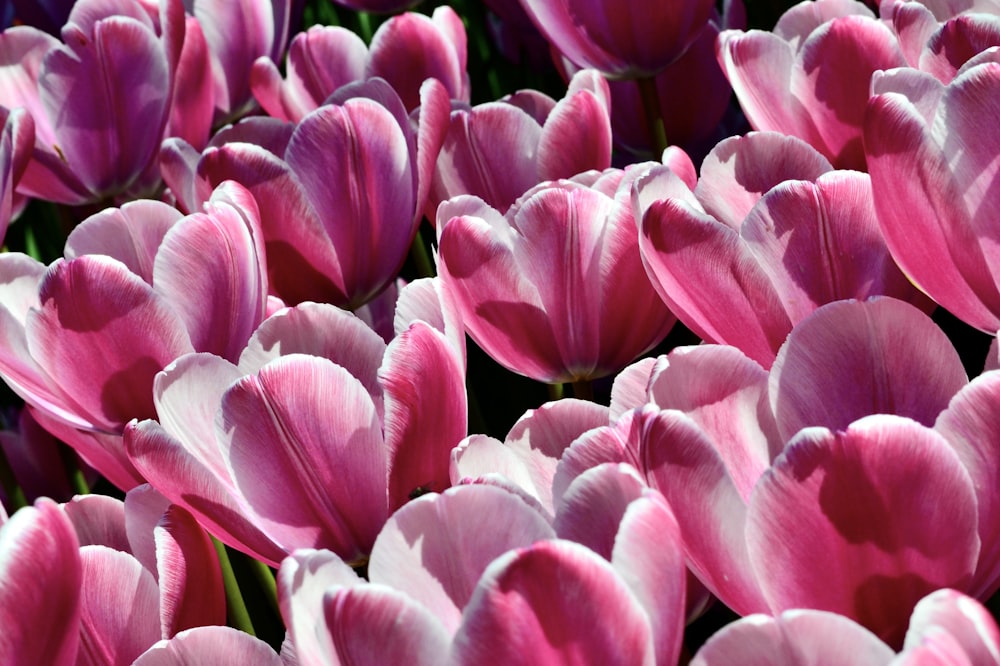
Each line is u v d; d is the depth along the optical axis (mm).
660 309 857
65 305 828
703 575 722
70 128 1043
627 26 1008
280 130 963
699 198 854
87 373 840
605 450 726
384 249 909
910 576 704
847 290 815
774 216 811
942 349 746
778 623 673
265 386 766
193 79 1072
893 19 930
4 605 703
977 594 719
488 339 852
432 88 903
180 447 775
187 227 835
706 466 708
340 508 778
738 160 855
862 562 704
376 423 775
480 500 706
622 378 771
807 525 702
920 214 785
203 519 786
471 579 707
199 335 846
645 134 1091
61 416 859
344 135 888
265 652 727
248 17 1154
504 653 670
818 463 697
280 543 780
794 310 815
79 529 793
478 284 836
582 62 1025
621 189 840
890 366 749
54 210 1260
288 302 908
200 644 726
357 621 677
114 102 1041
